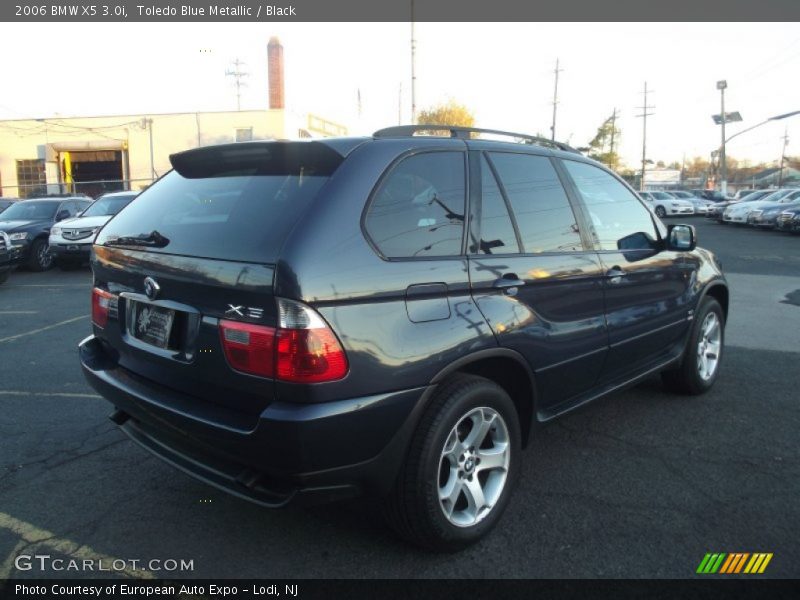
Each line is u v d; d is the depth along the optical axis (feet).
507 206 10.30
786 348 20.83
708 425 14.08
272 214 8.21
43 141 109.81
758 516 10.20
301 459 7.52
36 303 30.71
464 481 9.25
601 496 10.87
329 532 9.84
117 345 10.03
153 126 107.65
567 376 11.10
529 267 10.11
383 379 7.93
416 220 8.80
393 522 8.90
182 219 9.31
